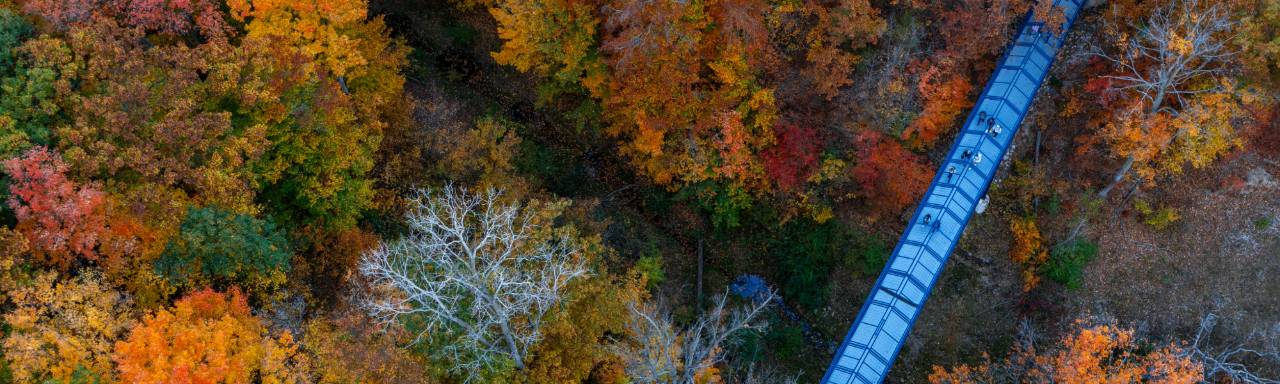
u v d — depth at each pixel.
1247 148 43.28
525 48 37.03
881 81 38.69
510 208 31.19
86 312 24.25
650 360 31.45
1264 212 43.62
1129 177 43.25
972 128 40.00
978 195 39.38
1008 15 38.62
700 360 32.88
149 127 27.23
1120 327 43.28
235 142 28.72
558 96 44.47
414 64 43.34
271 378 26.11
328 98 32.03
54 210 24.02
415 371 29.09
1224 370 38.59
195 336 24.75
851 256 43.81
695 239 45.28
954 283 44.53
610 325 35.19
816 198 43.19
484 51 44.72
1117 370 37.06
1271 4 34.97
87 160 25.36
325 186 33.25
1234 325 43.06
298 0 30.97
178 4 28.75
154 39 30.95
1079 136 43.31
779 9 36.62
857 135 39.94
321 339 28.52
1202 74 38.50
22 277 24.08
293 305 30.67
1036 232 43.59
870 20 36.88
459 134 38.97
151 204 26.70
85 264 27.27
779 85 40.12
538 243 34.16
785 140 40.00
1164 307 43.53
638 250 43.75
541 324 32.91
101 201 24.97
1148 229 44.16
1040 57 40.81
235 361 25.45
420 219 33.09
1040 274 44.03
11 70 26.97
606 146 45.06
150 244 26.78
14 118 25.84
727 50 36.09
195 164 28.84
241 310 27.56
